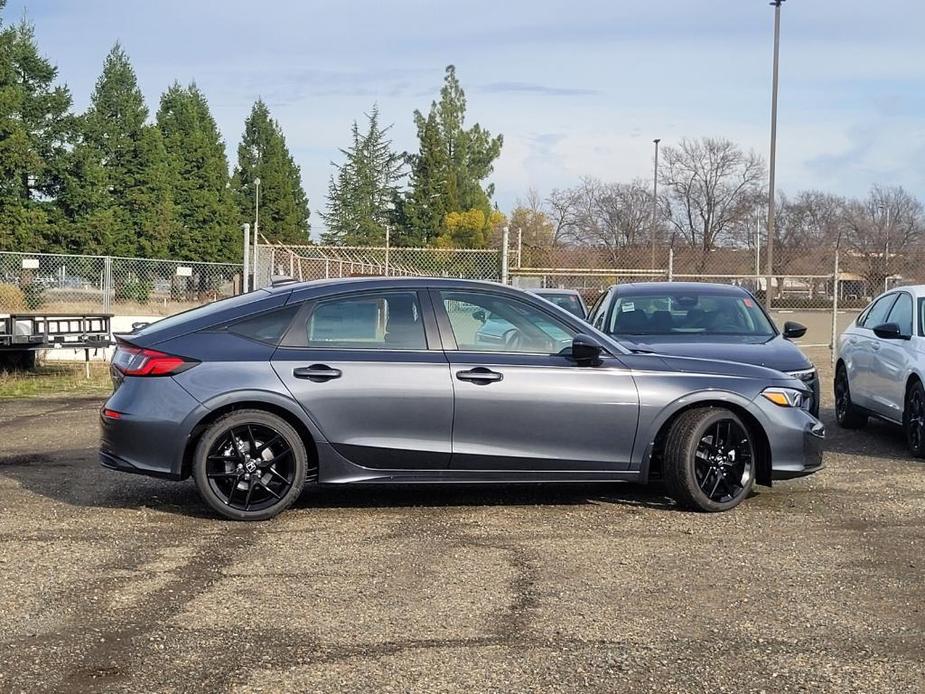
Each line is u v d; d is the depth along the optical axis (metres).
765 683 4.14
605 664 4.33
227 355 6.84
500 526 6.80
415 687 4.06
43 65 44.78
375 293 7.10
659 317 10.64
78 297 26.03
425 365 6.92
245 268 18.98
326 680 4.13
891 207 62.00
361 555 6.04
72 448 9.96
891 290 11.52
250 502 6.85
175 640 4.59
